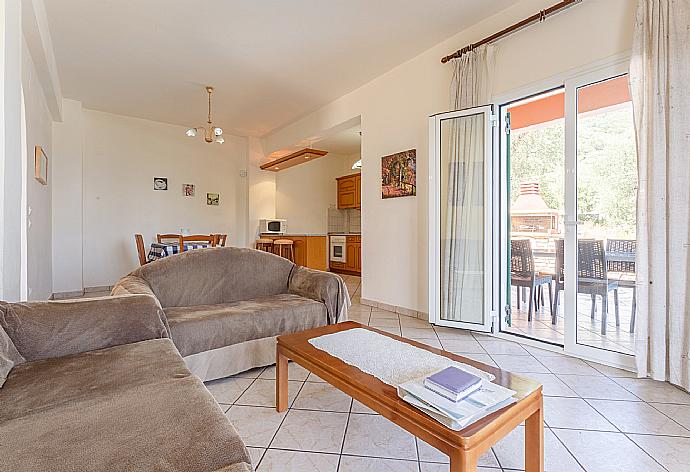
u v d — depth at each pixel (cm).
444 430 102
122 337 162
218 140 516
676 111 210
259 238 720
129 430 90
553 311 365
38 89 381
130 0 292
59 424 92
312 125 568
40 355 143
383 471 142
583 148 266
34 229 367
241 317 238
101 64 405
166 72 426
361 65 409
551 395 206
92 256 564
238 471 79
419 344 177
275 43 362
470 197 329
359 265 783
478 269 326
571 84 265
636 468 143
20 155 225
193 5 299
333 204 873
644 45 221
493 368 143
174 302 265
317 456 152
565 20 268
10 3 201
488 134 313
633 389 212
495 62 315
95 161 567
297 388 220
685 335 210
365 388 129
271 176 741
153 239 619
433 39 355
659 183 216
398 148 411
